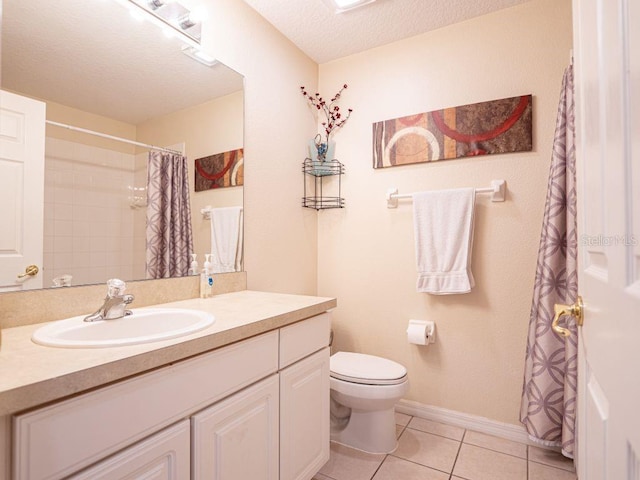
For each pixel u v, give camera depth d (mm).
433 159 2084
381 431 1761
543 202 1840
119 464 750
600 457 655
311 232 2424
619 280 519
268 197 2041
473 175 2004
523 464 1661
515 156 1904
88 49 1256
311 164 2365
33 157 1103
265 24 2006
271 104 2057
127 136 1363
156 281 1440
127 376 777
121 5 1356
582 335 807
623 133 492
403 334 2189
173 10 1472
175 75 1535
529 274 1865
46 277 1121
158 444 831
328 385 1532
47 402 654
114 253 1312
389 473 1604
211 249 1688
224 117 1754
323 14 1958
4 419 610
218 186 1731
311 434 1409
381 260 2268
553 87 1824
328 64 2465
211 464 965
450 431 1968
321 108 2465
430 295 2113
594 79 654
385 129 2240
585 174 759
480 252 1978
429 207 2004
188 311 1253
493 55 1958
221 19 1729
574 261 1524
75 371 675
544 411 1648
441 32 2098
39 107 1123
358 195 2348
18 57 1081
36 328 1024
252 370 1117
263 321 1140
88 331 1043
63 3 1197
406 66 2197
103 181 1288
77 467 686
